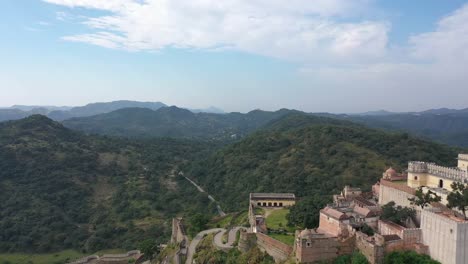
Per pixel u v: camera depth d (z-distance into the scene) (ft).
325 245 310.04
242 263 364.58
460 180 346.13
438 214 296.10
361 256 302.45
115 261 609.01
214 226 545.44
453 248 276.62
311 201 419.74
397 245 302.04
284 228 401.90
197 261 419.13
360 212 360.07
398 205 374.02
